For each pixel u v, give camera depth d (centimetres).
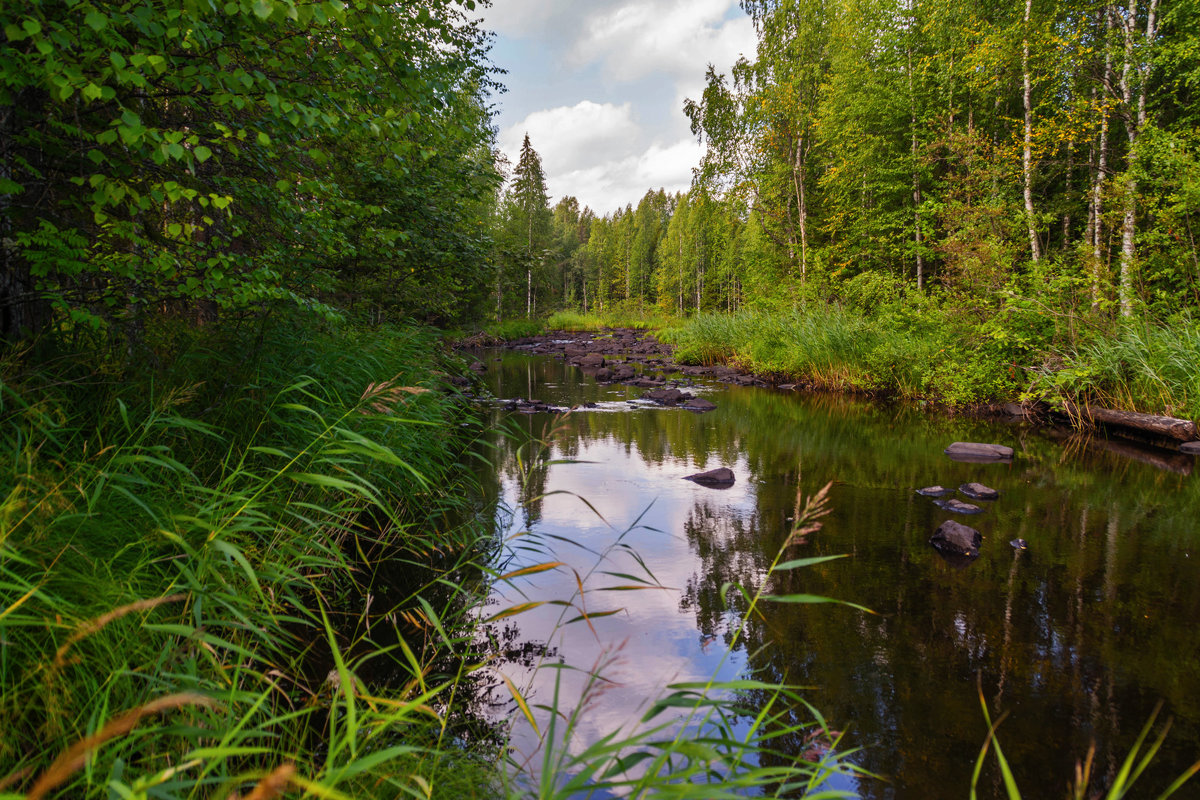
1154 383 881
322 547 324
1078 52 1292
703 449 814
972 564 431
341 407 443
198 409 380
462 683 275
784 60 2128
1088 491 617
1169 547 464
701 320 2119
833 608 364
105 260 326
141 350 394
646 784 147
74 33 259
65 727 167
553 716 155
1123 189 1119
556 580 395
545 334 3994
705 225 4619
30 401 274
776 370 1558
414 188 788
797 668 297
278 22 286
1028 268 1109
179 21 279
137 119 260
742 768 220
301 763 195
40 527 197
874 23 1736
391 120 431
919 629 338
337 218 599
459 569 404
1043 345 1039
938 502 577
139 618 202
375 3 360
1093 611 361
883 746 241
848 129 1809
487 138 937
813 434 916
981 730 252
